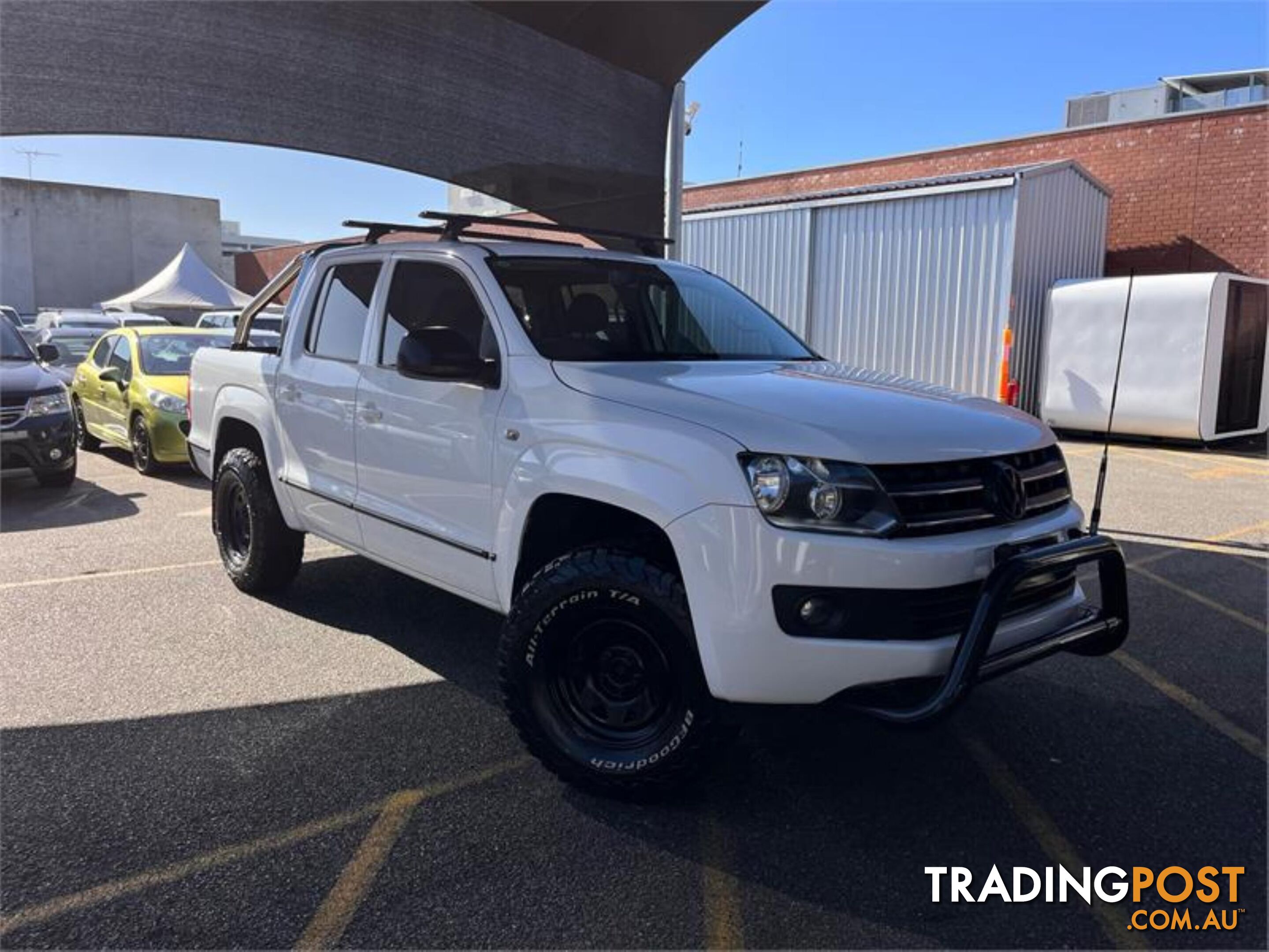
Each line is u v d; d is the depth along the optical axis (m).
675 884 2.82
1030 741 3.81
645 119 7.40
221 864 2.89
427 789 3.36
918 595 2.84
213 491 5.80
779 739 3.80
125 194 38.22
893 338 13.12
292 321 5.06
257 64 5.48
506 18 6.51
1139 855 3.02
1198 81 16.64
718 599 2.88
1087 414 11.88
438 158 6.26
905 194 12.76
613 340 3.96
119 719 3.91
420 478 4.01
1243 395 11.49
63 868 2.85
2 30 4.82
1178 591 5.83
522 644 3.31
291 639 4.88
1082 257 13.48
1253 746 3.78
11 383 8.51
